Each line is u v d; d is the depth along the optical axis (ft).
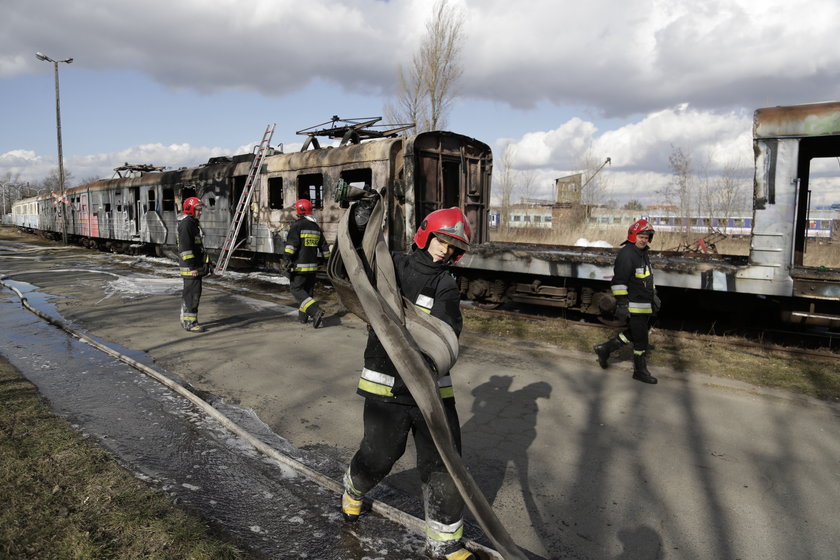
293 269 24.49
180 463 11.00
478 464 11.51
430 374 6.62
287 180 38.01
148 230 57.67
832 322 20.45
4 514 8.56
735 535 9.01
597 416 14.26
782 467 11.47
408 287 7.61
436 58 77.66
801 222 25.85
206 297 32.73
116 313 27.14
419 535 8.70
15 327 23.97
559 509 9.77
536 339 22.75
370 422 7.77
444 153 32.45
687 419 14.10
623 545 8.71
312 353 19.95
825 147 24.25
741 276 20.86
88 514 8.72
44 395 14.88
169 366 18.12
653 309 17.38
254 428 13.12
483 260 28.60
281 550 8.21
